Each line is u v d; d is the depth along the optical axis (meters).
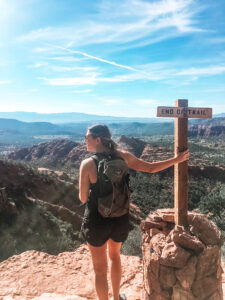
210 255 1.84
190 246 1.85
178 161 2.09
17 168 29.12
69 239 14.69
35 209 17.78
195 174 71.25
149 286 1.94
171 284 1.82
